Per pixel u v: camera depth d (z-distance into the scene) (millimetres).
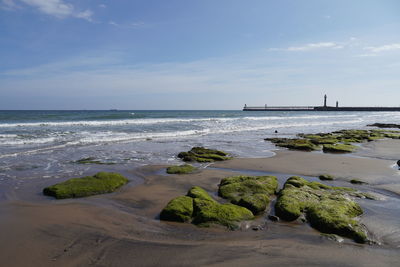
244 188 8992
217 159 15172
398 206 7980
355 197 8648
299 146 19719
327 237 6016
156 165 13492
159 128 31641
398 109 143000
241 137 26078
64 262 5055
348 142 23359
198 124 39125
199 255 5297
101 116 55375
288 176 11852
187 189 9773
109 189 9391
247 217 6926
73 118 48125
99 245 5672
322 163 14523
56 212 7461
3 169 11992
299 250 5492
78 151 16578
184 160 14812
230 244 5734
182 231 6352
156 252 5395
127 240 5887
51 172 11750
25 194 8938
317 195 8336
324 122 54594
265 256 5262
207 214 6770
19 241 5824
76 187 9086
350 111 145625
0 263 5000
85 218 7078
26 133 23453
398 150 19266
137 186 10055
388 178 11344
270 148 19906
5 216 7117
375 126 45875
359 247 5637
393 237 6055
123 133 25547
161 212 7125
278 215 7195
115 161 14227
